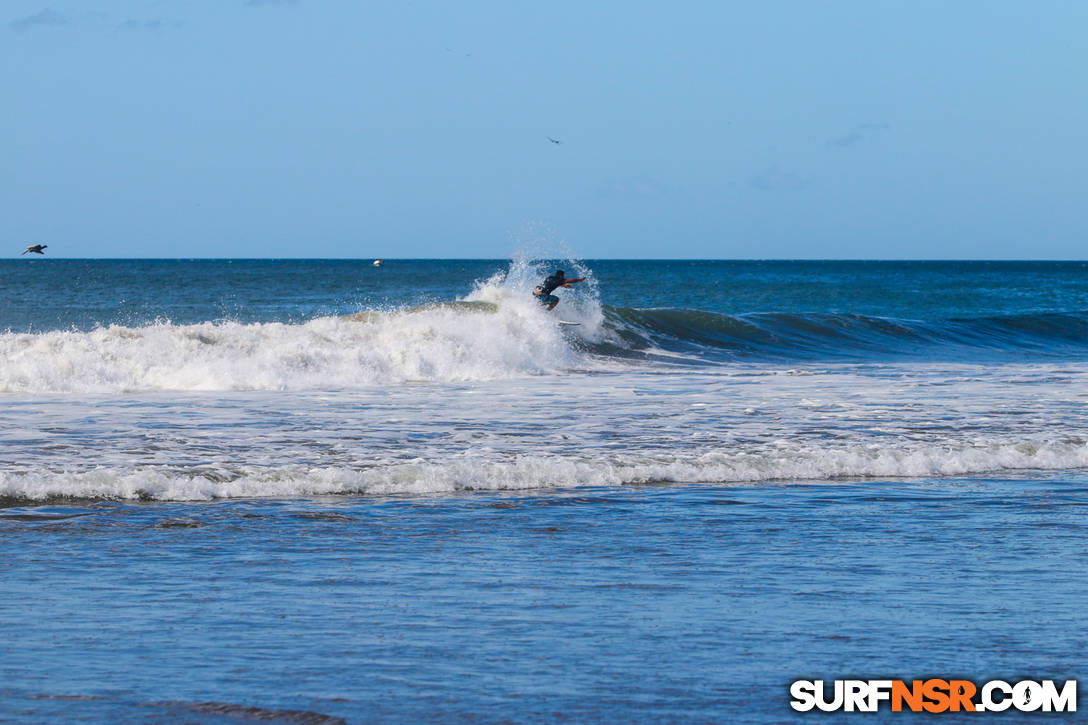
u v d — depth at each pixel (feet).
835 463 146.30
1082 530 112.78
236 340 261.44
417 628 77.25
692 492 131.44
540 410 199.00
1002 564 98.12
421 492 128.57
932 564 97.91
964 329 431.02
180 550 100.17
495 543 104.63
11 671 66.80
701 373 286.46
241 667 68.28
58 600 83.25
